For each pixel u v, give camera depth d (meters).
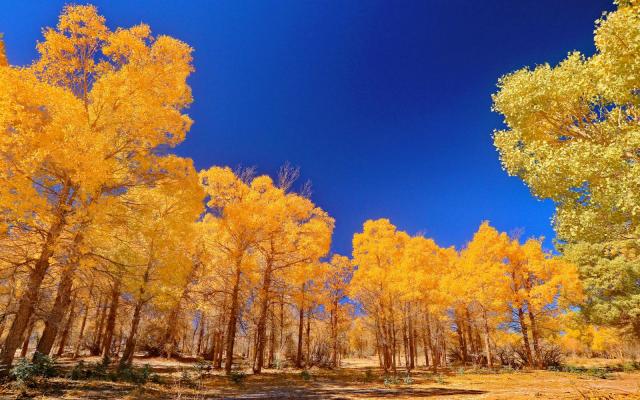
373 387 10.59
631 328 20.28
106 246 9.38
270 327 16.75
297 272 14.35
